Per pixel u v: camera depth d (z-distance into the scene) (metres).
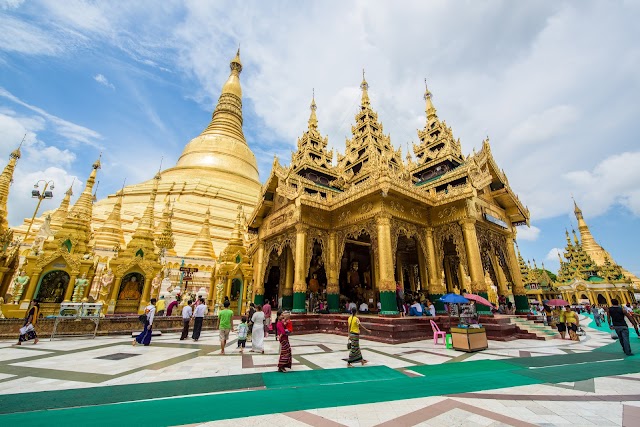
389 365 9.09
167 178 48.28
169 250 30.23
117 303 19.27
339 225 20.38
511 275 21.70
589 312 44.28
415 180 25.70
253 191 50.88
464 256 18.02
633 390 6.50
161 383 6.96
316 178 26.42
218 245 35.97
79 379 7.21
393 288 16.08
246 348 12.38
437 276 18.83
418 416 5.01
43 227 18.45
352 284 25.61
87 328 14.67
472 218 18.08
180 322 17.77
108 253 25.97
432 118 27.52
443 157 23.78
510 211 23.38
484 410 5.28
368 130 26.31
